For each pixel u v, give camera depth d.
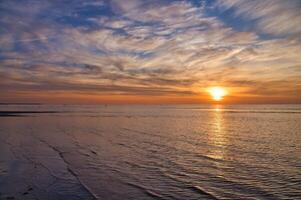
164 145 29.94
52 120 70.50
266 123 63.31
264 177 16.83
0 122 59.75
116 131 45.41
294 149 27.28
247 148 27.89
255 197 13.30
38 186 14.54
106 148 27.67
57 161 20.86
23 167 18.66
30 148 26.67
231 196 13.41
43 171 17.70
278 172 18.00
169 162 21.03
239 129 48.78
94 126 55.06
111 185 14.97
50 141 32.25
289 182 15.77
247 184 15.38
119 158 22.45
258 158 22.67
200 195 13.52
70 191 13.84
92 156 23.17
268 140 33.97
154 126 56.00
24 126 51.53
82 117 88.19
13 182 15.13
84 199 12.77
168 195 13.50
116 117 91.69
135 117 92.88
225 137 37.16
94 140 33.91
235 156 23.56
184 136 38.56
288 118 84.25
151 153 24.91
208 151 26.05
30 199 12.58
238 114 117.44
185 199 12.96
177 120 76.69
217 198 13.13
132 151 26.00
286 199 13.06
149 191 14.05
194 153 24.95
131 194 13.57
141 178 16.45
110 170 18.34
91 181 15.67
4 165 19.06
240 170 18.58
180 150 26.66
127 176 16.88
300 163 20.78
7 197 12.74
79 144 30.25
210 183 15.55
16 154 23.25
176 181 15.88
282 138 35.91
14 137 35.19
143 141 33.28
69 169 18.39
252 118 85.12
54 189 14.10
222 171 18.28
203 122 67.88
